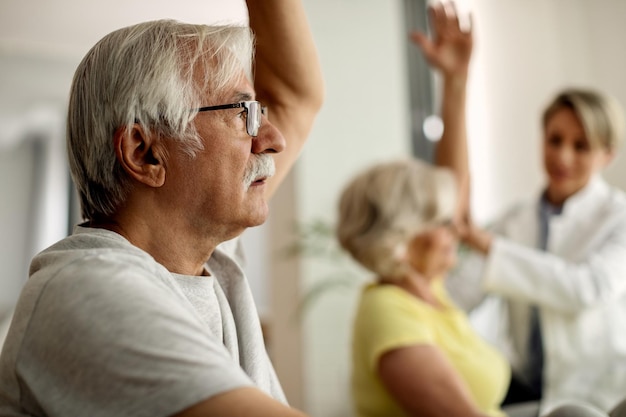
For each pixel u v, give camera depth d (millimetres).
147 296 571
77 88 730
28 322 588
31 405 587
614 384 1902
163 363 525
